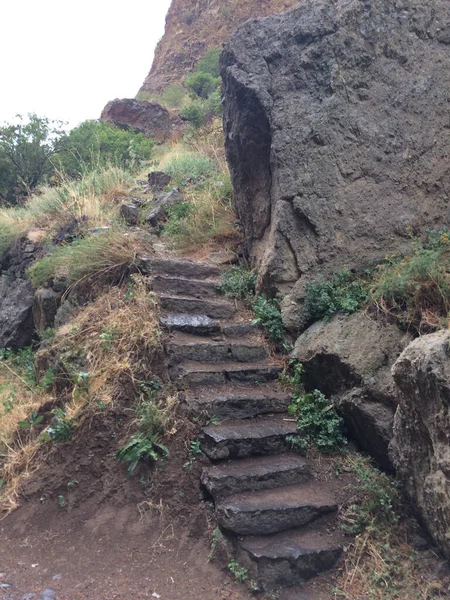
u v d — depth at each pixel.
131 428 4.29
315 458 4.26
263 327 5.32
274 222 5.42
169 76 28.56
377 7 5.41
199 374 4.59
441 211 5.32
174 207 8.02
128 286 5.66
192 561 3.56
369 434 4.16
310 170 5.22
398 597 3.26
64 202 8.93
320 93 5.33
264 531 3.58
